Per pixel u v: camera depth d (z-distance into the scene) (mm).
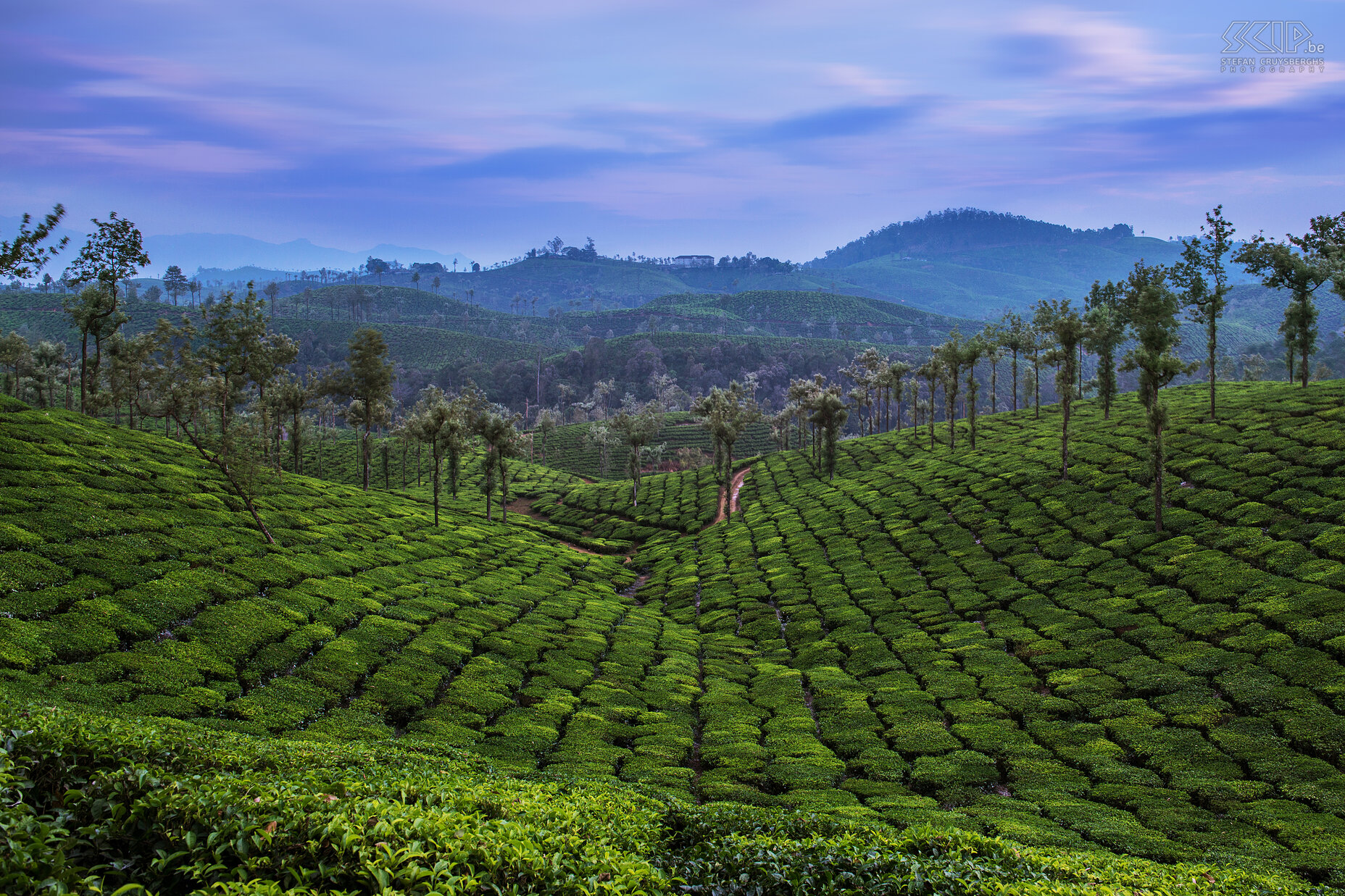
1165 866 24719
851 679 52562
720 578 83812
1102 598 56969
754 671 57156
